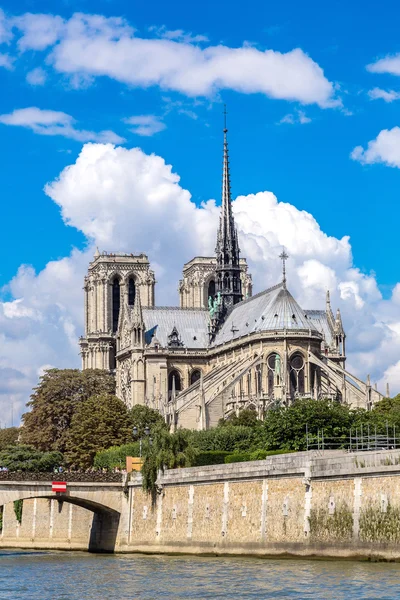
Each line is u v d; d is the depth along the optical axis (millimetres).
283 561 127625
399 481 114375
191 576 121500
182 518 158000
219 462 171000
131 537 175875
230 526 144125
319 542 125562
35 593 114312
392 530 114812
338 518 122750
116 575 129250
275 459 135625
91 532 193750
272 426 190875
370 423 193500
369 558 117875
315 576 110250
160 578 121062
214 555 147500
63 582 123938
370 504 118312
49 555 176375
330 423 190750
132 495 176875
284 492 132875
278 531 133500
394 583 102812
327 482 125250
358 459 120812
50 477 177500
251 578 114000
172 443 170000
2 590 117688
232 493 144375
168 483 162625
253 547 138375
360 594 97500
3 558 169375
